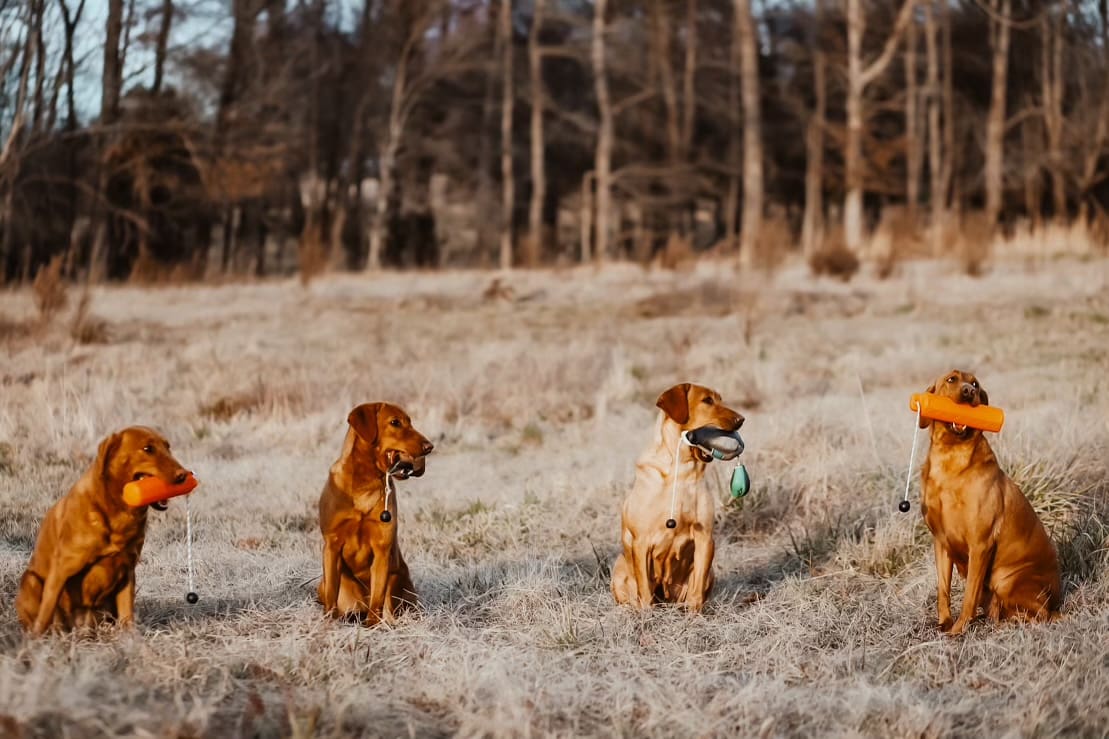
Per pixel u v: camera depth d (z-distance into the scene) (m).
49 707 4.09
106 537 5.13
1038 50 44.31
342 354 16.47
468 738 4.46
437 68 44.16
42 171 29.84
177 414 12.23
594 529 8.33
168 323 20.94
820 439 9.66
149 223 38.50
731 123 50.75
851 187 36.69
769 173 52.25
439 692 4.91
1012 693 5.00
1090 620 5.77
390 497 5.84
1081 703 4.71
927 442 9.10
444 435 11.75
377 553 5.83
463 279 31.66
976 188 47.59
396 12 43.00
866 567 7.10
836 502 8.31
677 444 6.15
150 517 8.54
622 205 51.72
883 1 44.19
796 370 14.49
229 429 11.71
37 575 5.30
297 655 5.22
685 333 17.55
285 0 39.22
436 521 8.70
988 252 25.69
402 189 51.19
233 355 16.27
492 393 13.38
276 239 54.53
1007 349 14.92
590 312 22.41
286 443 11.29
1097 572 6.59
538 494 9.12
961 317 18.62
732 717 4.71
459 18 45.56
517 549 7.95
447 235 54.88
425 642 5.53
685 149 46.75
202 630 5.69
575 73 51.69
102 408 11.54
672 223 49.16
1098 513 7.24
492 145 51.81
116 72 27.44
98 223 33.00
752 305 19.36
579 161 52.44
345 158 49.31
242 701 4.66
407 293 26.92
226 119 33.81
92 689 4.37
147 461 5.13
